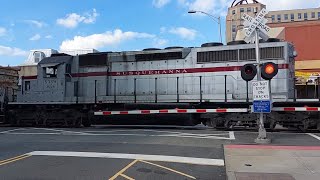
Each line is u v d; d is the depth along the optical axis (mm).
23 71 40875
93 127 20828
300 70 40469
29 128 20266
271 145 12289
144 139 14117
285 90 16812
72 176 8141
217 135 15195
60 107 21500
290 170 8445
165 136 14914
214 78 18266
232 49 18000
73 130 18500
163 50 19516
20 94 22688
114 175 8211
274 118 16922
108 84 20609
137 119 19625
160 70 19453
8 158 10438
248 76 13281
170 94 19109
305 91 20469
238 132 16359
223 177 8180
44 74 22172
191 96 18578
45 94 21984
